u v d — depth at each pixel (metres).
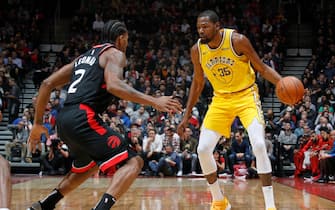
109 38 3.63
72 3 19.28
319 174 10.45
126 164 3.30
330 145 10.45
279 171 11.88
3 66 14.88
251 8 18.14
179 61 15.91
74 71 3.58
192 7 18.27
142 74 14.80
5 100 14.03
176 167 11.77
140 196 6.89
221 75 4.46
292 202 6.11
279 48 16.69
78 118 3.32
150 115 13.32
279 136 12.41
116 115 12.91
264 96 15.16
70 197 6.66
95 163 3.62
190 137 11.95
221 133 4.55
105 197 3.17
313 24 18.06
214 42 4.39
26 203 5.96
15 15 17.92
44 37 18.39
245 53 4.35
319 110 12.83
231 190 7.93
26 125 12.73
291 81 4.18
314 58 15.75
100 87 3.41
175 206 5.63
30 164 12.45
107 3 18.84
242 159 11.54
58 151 12.02
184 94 13.53
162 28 17.36
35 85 15.42
